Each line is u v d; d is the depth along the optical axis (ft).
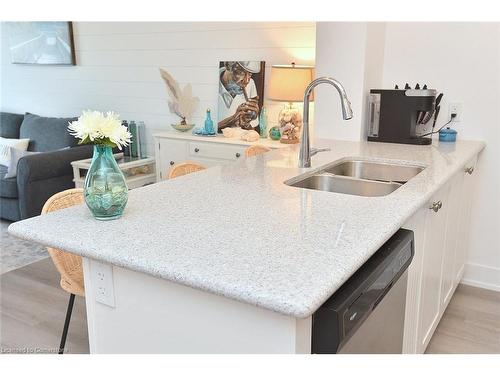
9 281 10.20
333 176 6.93
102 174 4.55
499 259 9.77
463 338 8.01
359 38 9.18
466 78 9.46
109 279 4.36
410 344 6.13
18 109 18.60
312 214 4.85
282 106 12.16
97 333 4.63
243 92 12.59
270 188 5.94
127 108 15.48
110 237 4.20
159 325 4.13
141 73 14.80
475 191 9.76
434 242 6.75
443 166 7.16
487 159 9.55
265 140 11.92
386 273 4.27
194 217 4.76
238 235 4.24
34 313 8.88
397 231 5.03
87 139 4.35
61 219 4.71
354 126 9.70
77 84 16.47
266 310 3.48
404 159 7.72
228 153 11.91
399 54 10.07
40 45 16.87
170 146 13.00
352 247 3.96
